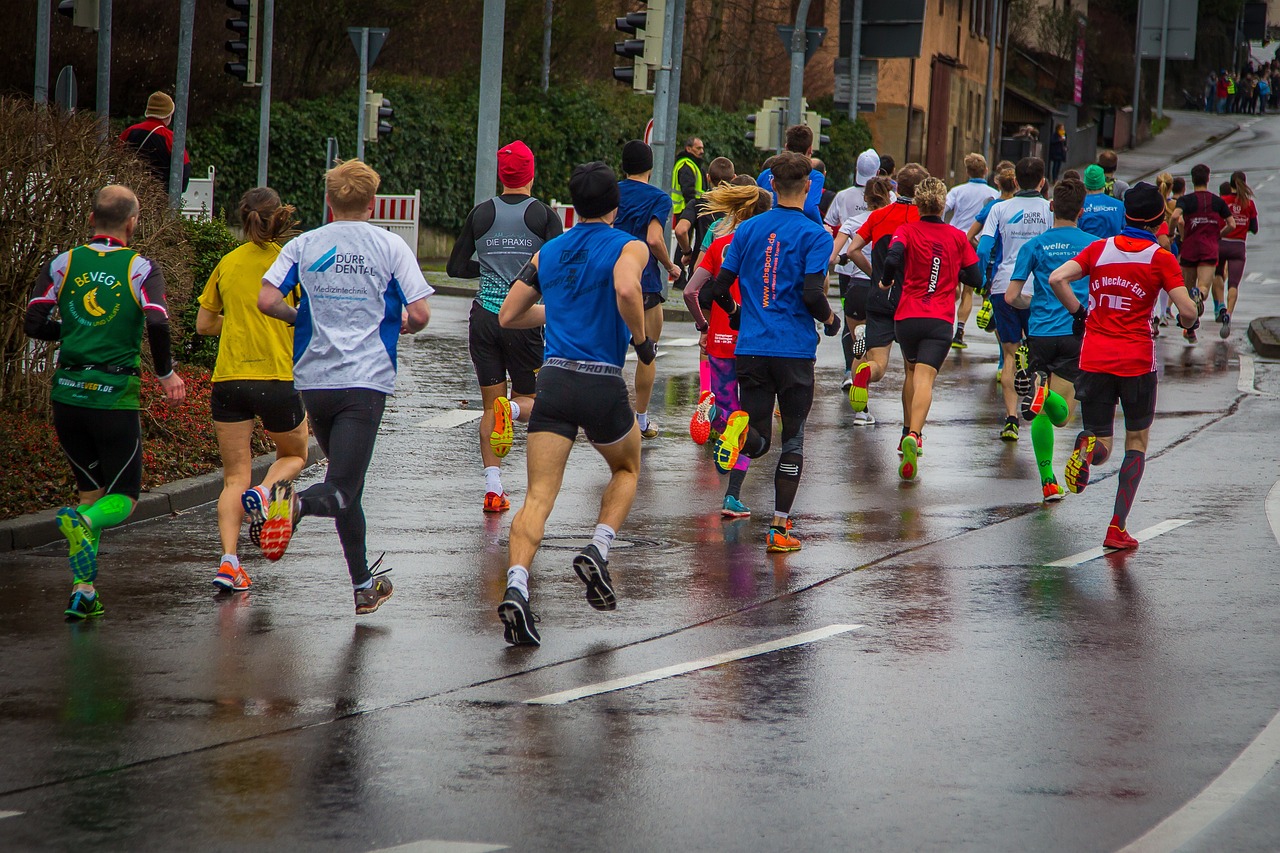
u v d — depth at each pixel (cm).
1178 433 2266
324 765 925
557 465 1206
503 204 1703
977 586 1397
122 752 945
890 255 1900
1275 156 11275
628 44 3988
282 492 1127
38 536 1545
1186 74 15338
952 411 2534
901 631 1243
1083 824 837
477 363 1719
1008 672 1129
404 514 1708
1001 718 1022
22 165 1792
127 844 803
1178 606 1321
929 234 1908
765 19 8388
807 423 2395
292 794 877
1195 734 989
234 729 991
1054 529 1648
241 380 1361
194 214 2453
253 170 5291
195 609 1301
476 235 1703
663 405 2569
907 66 8969
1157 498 1805
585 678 1111
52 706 1035
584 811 853
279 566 1462
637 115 6981
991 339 3616
